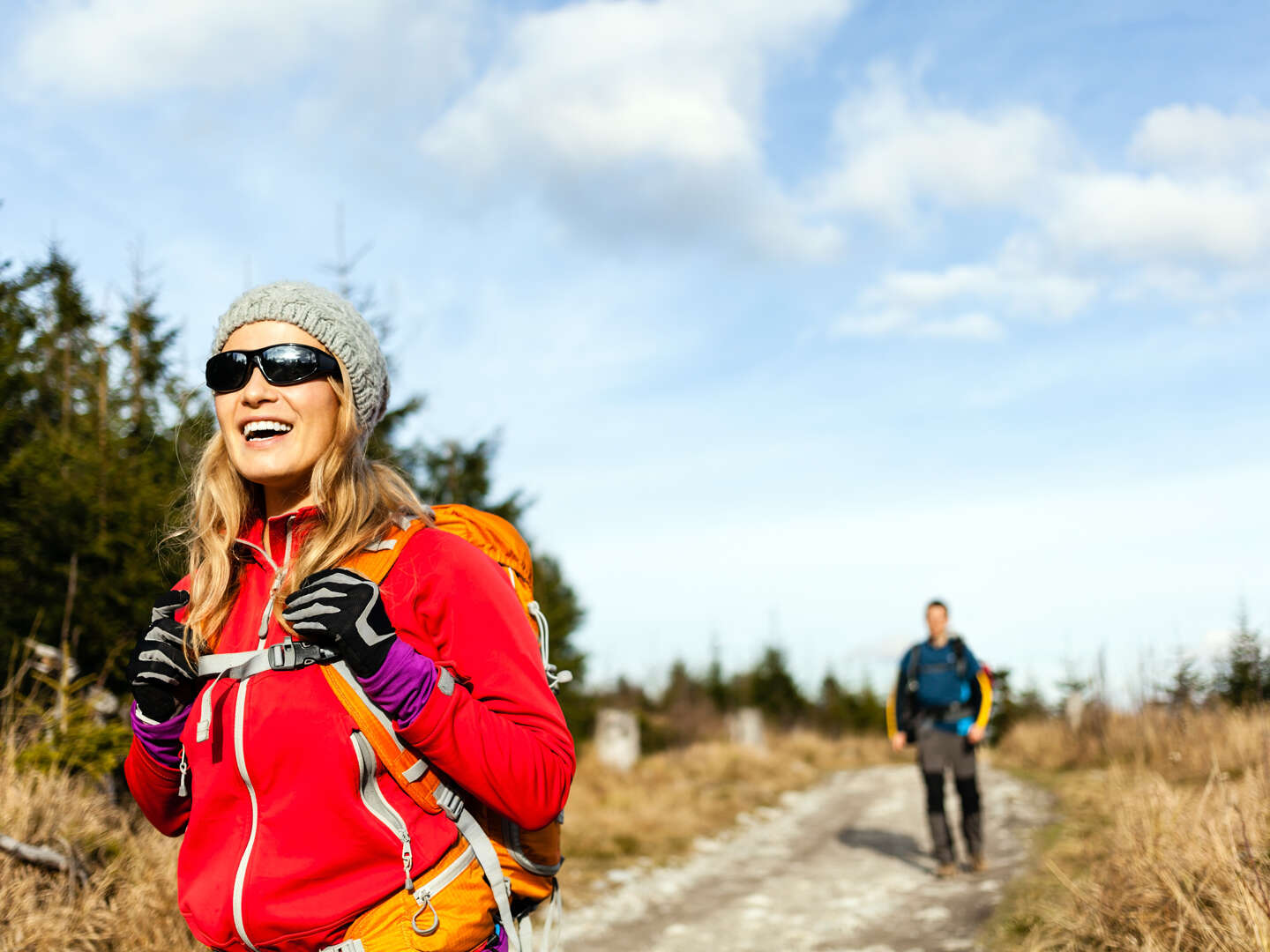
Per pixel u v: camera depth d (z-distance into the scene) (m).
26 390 7.66
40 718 5.32
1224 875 3.96
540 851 1.55
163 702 1.52
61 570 6.13
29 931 3.44
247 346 1.50
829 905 6.39
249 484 1.62
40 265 9.18
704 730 22.05
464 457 11.26
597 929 5.86
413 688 1.30
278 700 1.37
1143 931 3.93
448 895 1.41
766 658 30.66
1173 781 8.75
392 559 1.46
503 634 1.47
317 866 1.37
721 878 7.41
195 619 1.50
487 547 1.66
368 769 1.36
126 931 3.67
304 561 1.44
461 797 1.44
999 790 11.29
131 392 8.43
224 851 1.43
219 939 1.43
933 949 5.03
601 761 13.97
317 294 1.55
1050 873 6.13
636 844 8.38
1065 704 15.77
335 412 1.52
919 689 7.25
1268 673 11.44
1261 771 5.27
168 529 1.78
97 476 6.49
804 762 17.94
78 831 4.21
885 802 11.77
